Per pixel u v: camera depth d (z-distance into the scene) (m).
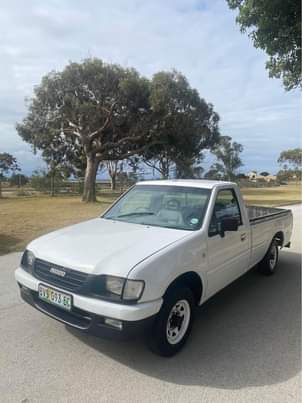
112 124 23.67
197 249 3.71
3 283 5.45
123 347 3.56
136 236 3.76
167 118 23.12
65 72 21.94
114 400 2.74
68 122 24.09
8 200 25.70
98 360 3.31
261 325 4.21
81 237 3.83
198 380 3.04
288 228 7.07
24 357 3.33
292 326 4.20
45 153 27.05
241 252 4.79
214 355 3.48
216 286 4.18
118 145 24.30
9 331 3.85
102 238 3.75
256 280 6.01
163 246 3.42
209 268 3.94
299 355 3.51
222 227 4.14
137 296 2.98
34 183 34.09
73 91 22.52
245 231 4.89
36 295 3.55
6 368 3.14
